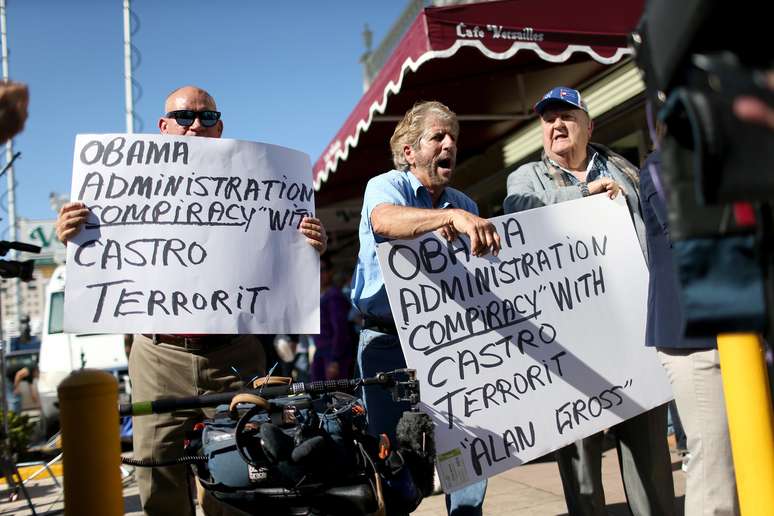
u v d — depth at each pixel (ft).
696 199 4.94
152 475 10.54
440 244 11.33
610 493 15.98
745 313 5.00
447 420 10.82
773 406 7.71
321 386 9.16
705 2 4.24
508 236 11.77
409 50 19.62
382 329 11.96
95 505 6.95
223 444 8.73
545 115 13.00
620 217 12.43
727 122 4.41
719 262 5.05
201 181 10.94
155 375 10.81
